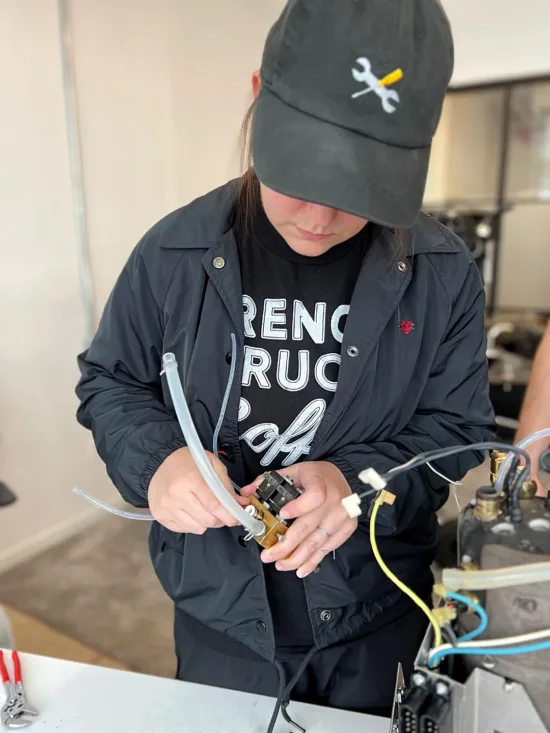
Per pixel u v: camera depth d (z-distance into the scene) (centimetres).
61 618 195
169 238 80
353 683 80
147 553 232
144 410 80
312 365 76
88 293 244
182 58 274
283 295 77
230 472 77
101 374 84
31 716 67
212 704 69
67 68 223
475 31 353
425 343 77
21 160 213
